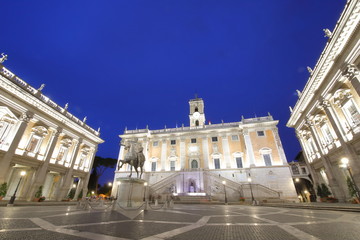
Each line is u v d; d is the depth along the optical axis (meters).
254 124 36.69
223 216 9.45
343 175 19.27
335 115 17.75
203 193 29.47
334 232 5.21
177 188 33.22
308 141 25.69
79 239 4.12
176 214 10.04
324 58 16.09
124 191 12.07
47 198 27.52
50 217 7.89
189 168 38.16
